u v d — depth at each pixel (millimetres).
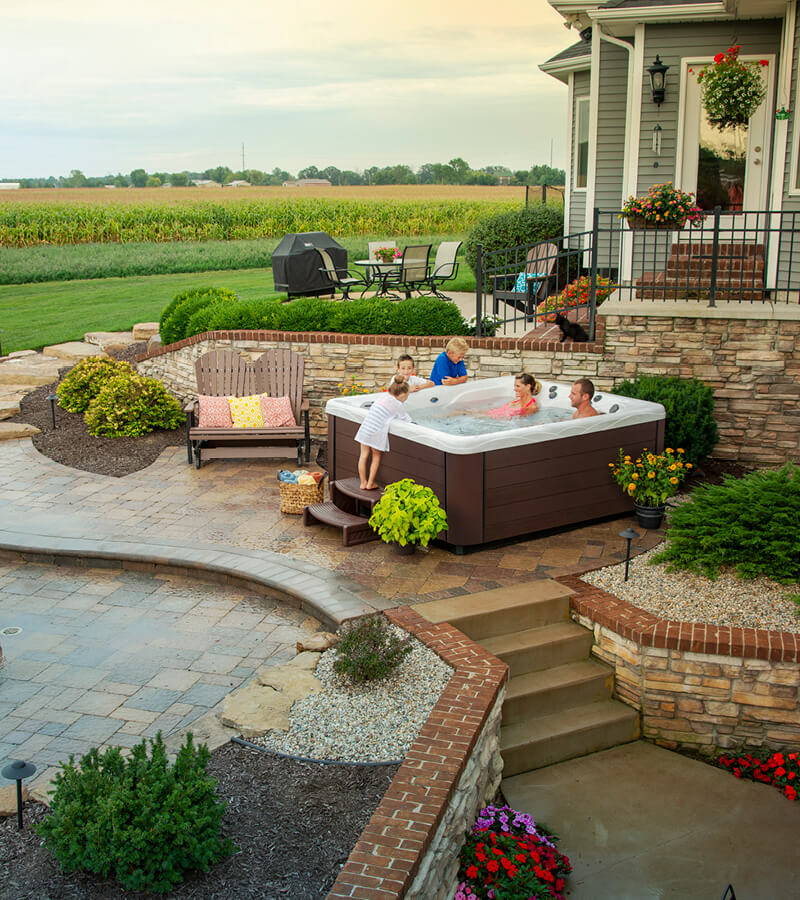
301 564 7230
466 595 6488
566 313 11359
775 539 6473
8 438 11430
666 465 7746
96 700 5523
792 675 5621
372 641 5410
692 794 5496
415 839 3861
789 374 9008
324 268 15914
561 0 13297
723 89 10242
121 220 30797
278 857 3984
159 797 3857
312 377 11359
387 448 7762
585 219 14094
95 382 12500
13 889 3783
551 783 5570
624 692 6121
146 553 7582
